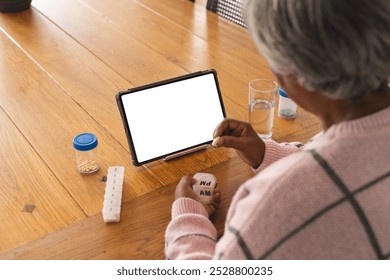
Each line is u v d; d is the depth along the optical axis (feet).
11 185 3.67
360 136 1.95
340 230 1.91
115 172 3.76
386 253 1.97
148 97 3.88
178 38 5.91
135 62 5.42
